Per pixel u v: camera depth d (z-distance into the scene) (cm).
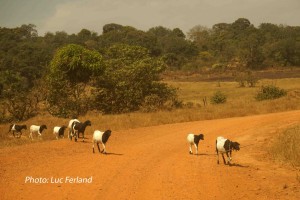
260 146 2309
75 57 4650
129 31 19575
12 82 5038
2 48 13038
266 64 14850
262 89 5328
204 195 1401
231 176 1650
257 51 14825
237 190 1459
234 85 9744
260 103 4431
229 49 16000
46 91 4934
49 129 3172
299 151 1984
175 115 3684
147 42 17088
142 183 1534
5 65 9750
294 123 2991
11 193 1423
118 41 18375
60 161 1891
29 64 10219
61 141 2467
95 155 2034
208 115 3734
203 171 1727
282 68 14575
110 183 1531
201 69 14425
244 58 14738
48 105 4988
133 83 4875
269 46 15512
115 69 5206
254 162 1927
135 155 2045
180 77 12875
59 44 18725
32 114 4831
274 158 2002
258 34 18388
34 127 2750
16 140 2752
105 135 2059
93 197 1373
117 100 4869
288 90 6494
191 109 4150
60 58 4697
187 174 1672
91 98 4916
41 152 2114
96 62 4738
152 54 16912
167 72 13712
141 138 2631
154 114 3734
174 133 2816
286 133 2517
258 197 1378
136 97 4800
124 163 1852
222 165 1852
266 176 1653
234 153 2144
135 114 3841
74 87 4847
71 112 4584
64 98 4769
